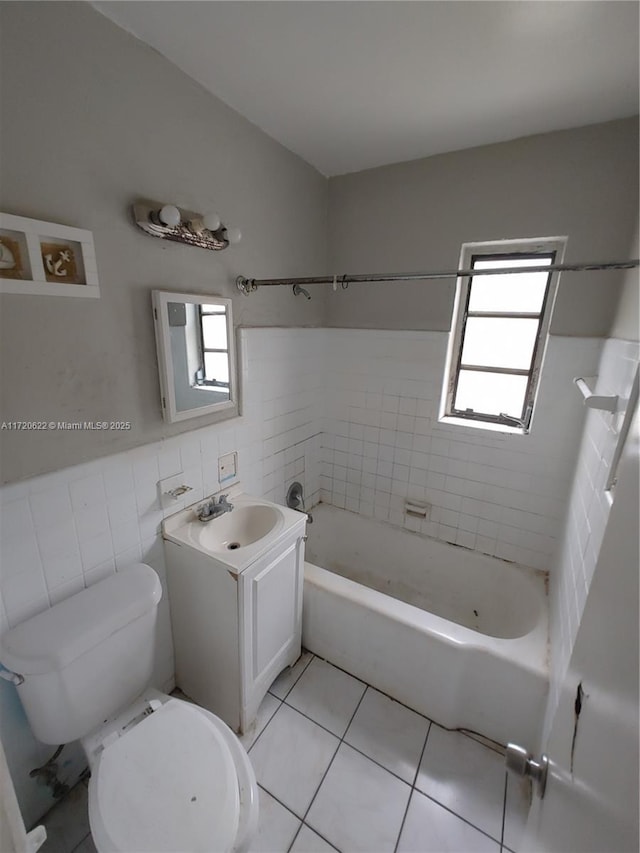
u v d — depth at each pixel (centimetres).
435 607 216
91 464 118
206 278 147
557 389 176
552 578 182
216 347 154
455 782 134
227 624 137
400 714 158
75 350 109
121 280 117
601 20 101
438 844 118
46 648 98
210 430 160
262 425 191
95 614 109
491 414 205
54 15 92
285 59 120
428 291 196
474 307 196
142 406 131
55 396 106
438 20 103
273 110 148
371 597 165
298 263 198
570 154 155
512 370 195
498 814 126
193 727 107
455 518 217
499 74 125
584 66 119
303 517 159
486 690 145
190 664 157
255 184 162
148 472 136
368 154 182
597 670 57
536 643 146
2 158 88
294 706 160
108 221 111
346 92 136
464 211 180
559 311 169
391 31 107
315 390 232
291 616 166
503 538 205
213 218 129
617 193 150
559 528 186
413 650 153
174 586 149
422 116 150
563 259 166
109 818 87
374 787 132
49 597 112
